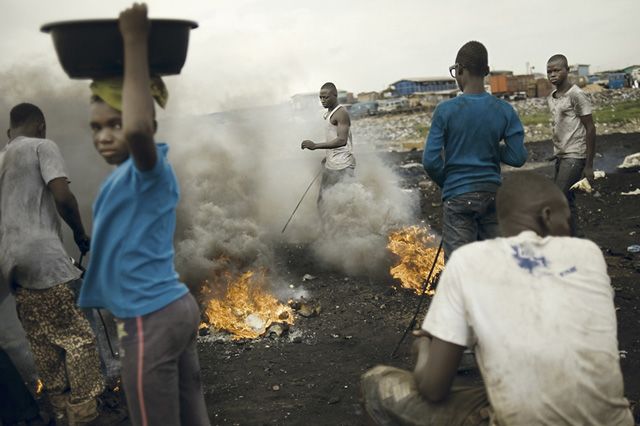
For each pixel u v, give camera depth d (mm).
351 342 4137
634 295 4617
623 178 9594
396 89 56688
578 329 1805
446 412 2078
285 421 3168
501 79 45625
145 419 2059
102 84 1969
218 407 3350
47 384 3258
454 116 3787
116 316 2066
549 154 15344
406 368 3711
